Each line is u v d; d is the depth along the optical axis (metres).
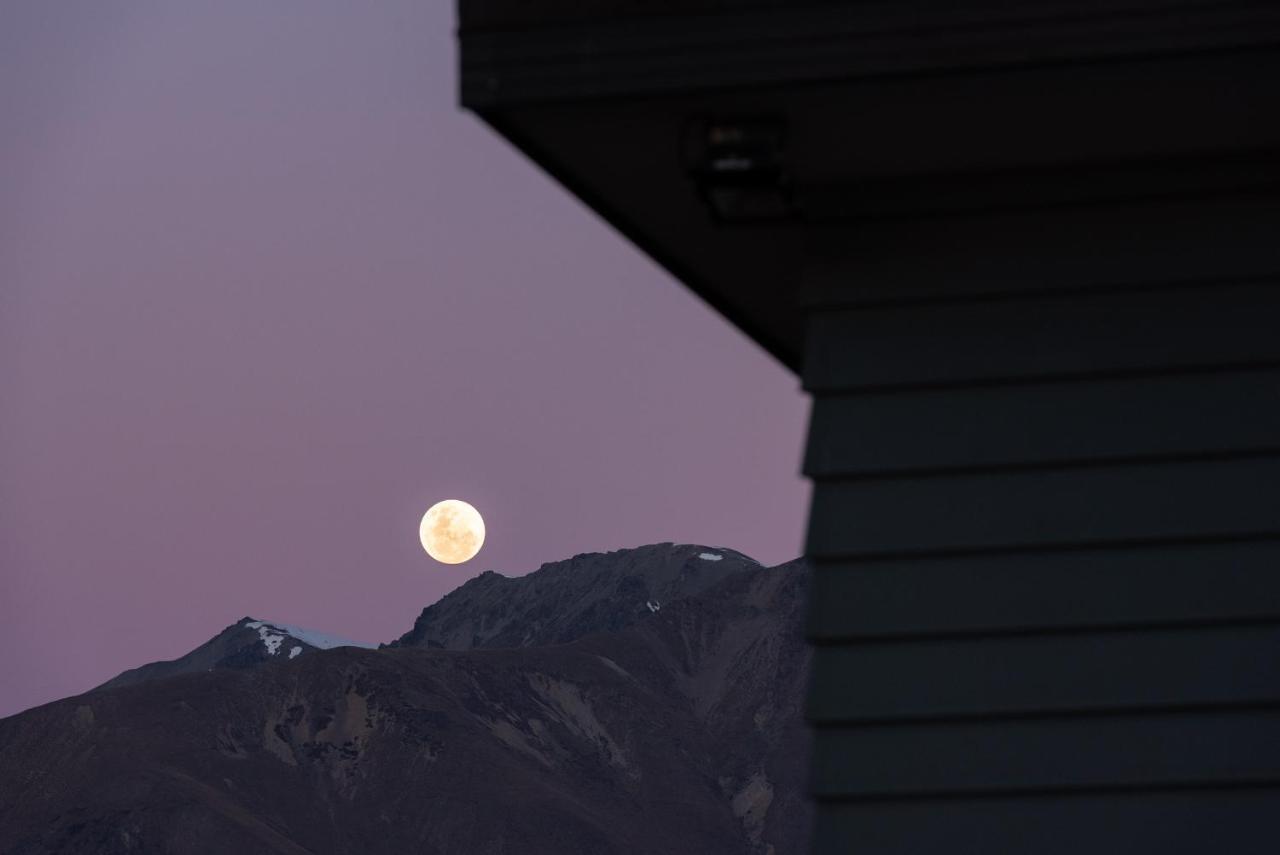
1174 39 11.15
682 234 13.77
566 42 11.83
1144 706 11.44
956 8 11.43
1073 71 11.34
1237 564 11.69
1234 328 12.12
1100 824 11.32
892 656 11.86
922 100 11.74
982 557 11.97
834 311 12.66
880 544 12.07
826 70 11.49
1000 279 12.49
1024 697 11.61
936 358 12.41
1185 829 11.23
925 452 12.21
